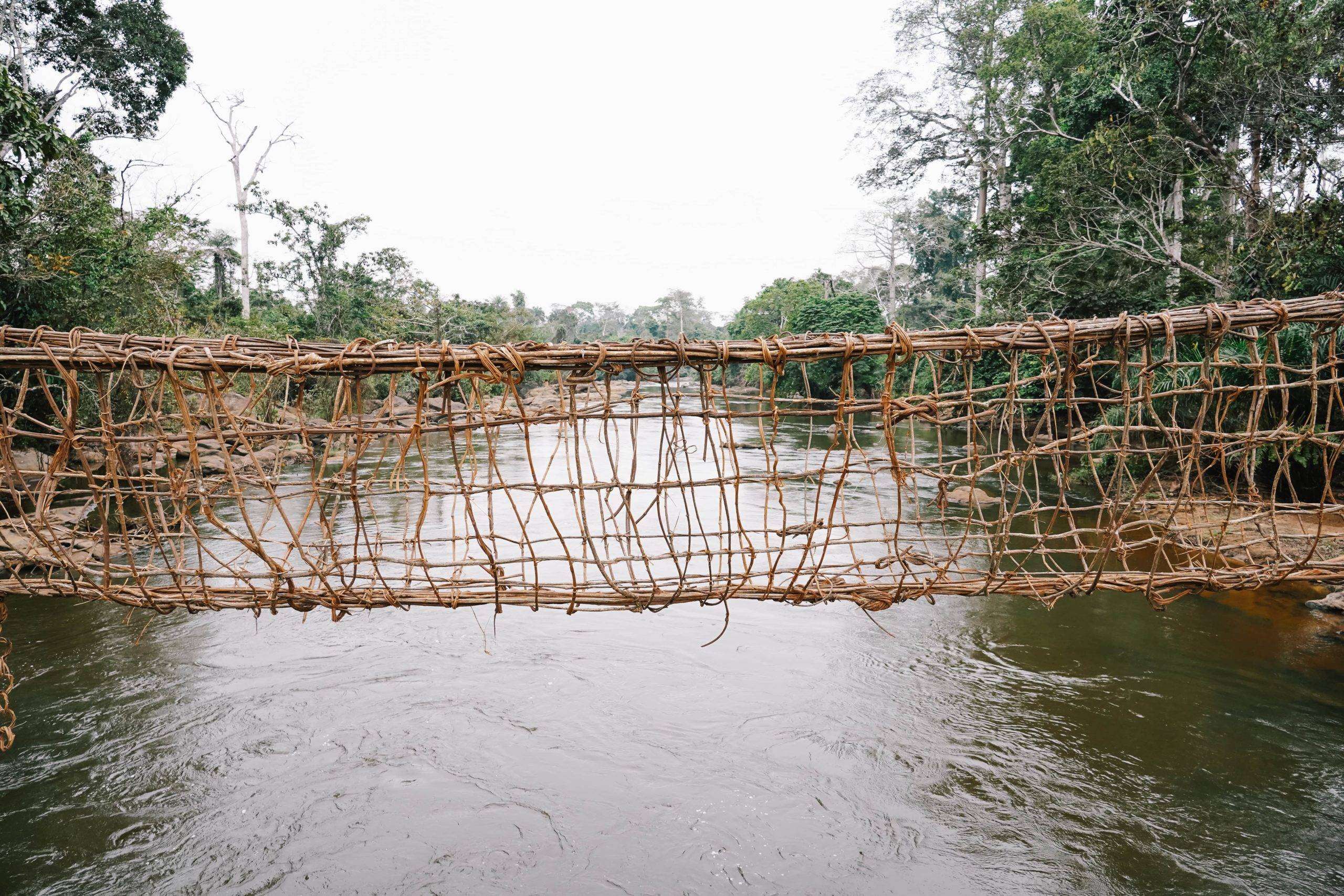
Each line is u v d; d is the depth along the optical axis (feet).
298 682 18.39
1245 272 39.37
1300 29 36.52
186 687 18.03
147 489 8.04
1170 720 16.28
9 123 27.22
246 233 93.35
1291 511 8.73
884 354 8.05
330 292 100.22
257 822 13.17
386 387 63.82
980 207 83.82
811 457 50.26
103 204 40.16
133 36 56.08
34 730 16.01
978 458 8.47
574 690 18.04
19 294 33.17
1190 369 30.01
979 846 12.59
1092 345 8.34
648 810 13.55
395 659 19.76
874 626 22.20
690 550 8.31
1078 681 18.20
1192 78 43.47
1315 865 11.98
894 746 15.46
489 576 22.03
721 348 7.80
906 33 79.20
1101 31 48.52
